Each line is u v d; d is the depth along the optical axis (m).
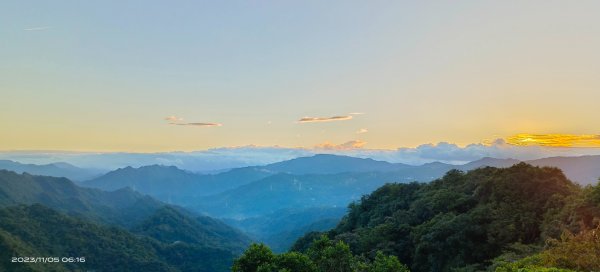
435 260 40.09
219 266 149.75
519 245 32.84
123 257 132.38
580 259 18.09
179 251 158.00
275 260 18.05
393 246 46.41
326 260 19.17
